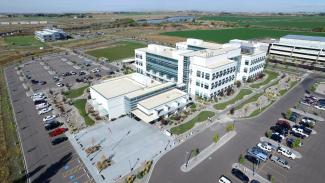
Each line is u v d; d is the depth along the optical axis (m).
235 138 70.62
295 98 98.88
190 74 103.75
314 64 150.25
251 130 74.81
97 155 63.50
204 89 98.94
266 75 129.88
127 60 159.38
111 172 57.12
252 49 119.88
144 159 61.69
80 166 59.41
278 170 57.47
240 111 87.50
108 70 143.88
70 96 104.06
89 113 87.31
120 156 63.00
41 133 74.56
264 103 94.19
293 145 63.91
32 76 134.75
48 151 65.31
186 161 60.56
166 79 117.81
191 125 78.00
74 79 128.25
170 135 71.88
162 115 80.75
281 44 170.50
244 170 57.47
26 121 82.25
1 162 60.50
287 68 143.25
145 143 68.62
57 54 192.88
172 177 55.28
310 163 59.72
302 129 73.00
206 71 94.88
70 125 78.88
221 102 95.50
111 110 81.50
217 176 55.62
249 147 66.19
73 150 65.75
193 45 133.62
